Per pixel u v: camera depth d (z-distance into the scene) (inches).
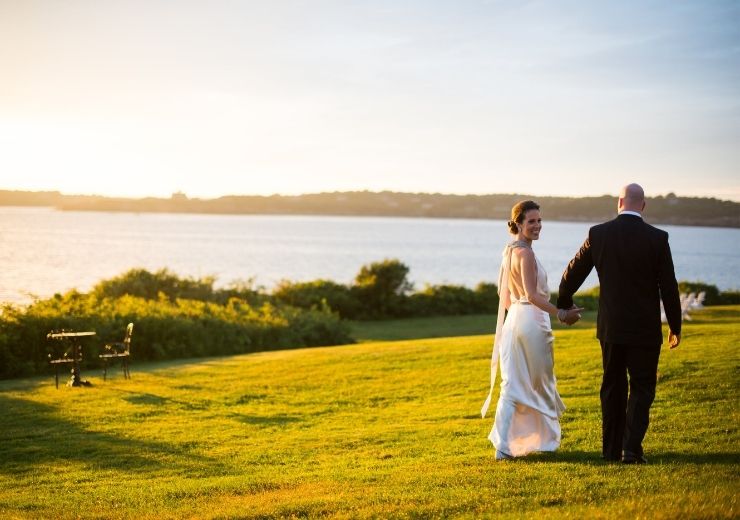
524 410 289.1
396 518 215.6
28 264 2898.6
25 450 385.4
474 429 383.6
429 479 263.0
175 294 1323.8
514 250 286.0
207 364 724.0
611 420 270.8
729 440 302.8
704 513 193.8
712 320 1050.7
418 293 1647.4
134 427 438.6
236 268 3282.5
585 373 502.9
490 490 237.8
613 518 194.2
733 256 5147.6
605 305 261.1
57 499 284.0
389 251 5211.6
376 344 856.9
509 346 286.8
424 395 503.8
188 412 483.5
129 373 678.5
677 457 275.3
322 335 1073.5
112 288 1280.8
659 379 446.6
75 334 608.1
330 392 533.6
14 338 735.1
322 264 3713.1
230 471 327.3
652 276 254.2
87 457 368.5
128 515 248.5
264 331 981.8
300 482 285.3
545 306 277.4
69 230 6811.0
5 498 289.7
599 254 261.1
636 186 263.3
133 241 5310.0
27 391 582.9
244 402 515.5
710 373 450.6
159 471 334.0
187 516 239.8
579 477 246.1
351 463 323.0
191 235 6875.0
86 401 529.0
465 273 3430.1
